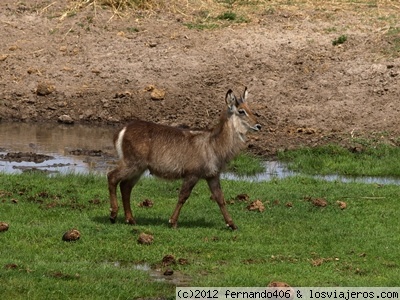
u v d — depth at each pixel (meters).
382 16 67.00
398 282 28.31
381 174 46.84
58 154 49.72
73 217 34.88
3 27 66.25
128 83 60.03
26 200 37.25
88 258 30.09
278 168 47.84
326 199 39.12
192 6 69.62
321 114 55.56
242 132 33.78
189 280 28.19
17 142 52.16
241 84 59.19
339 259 30.88
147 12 68.56
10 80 61.00
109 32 65.75
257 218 35.78
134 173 33.66
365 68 59.59
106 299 26.36
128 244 31.50
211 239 32.53
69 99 59.00
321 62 60.91
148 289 27.20
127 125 33.81
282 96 57.69
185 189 33.59
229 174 46.31
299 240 32.94
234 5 69.94
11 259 29.17
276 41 63.50
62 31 65.88
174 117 56.22
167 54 62.66
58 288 26.75
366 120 54.62
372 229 34.66
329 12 68.06
